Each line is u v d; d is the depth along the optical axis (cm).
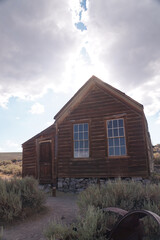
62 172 1277
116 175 1133
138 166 1095
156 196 561
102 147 1206
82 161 1236
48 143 1383
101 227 401
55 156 1325
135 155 1113
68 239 410
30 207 670
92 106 1293
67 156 1287
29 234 502
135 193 582
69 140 1308
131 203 548
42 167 1373
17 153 7188
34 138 1462
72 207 772
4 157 5584
